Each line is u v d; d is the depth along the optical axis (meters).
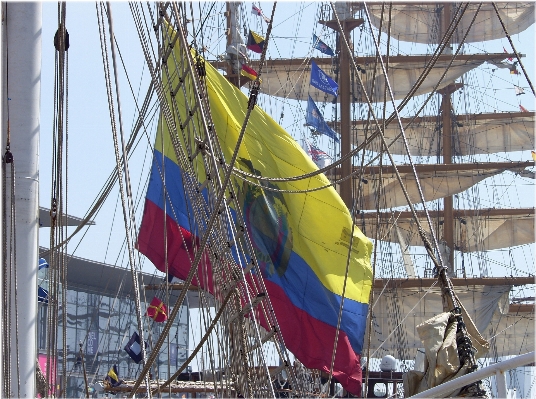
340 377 22.00
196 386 24.03
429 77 50.62
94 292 44.56
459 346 10.23
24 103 10.09
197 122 16.91
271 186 21.92
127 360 47.09
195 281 19.27
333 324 22.02
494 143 56.25
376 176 51.12
